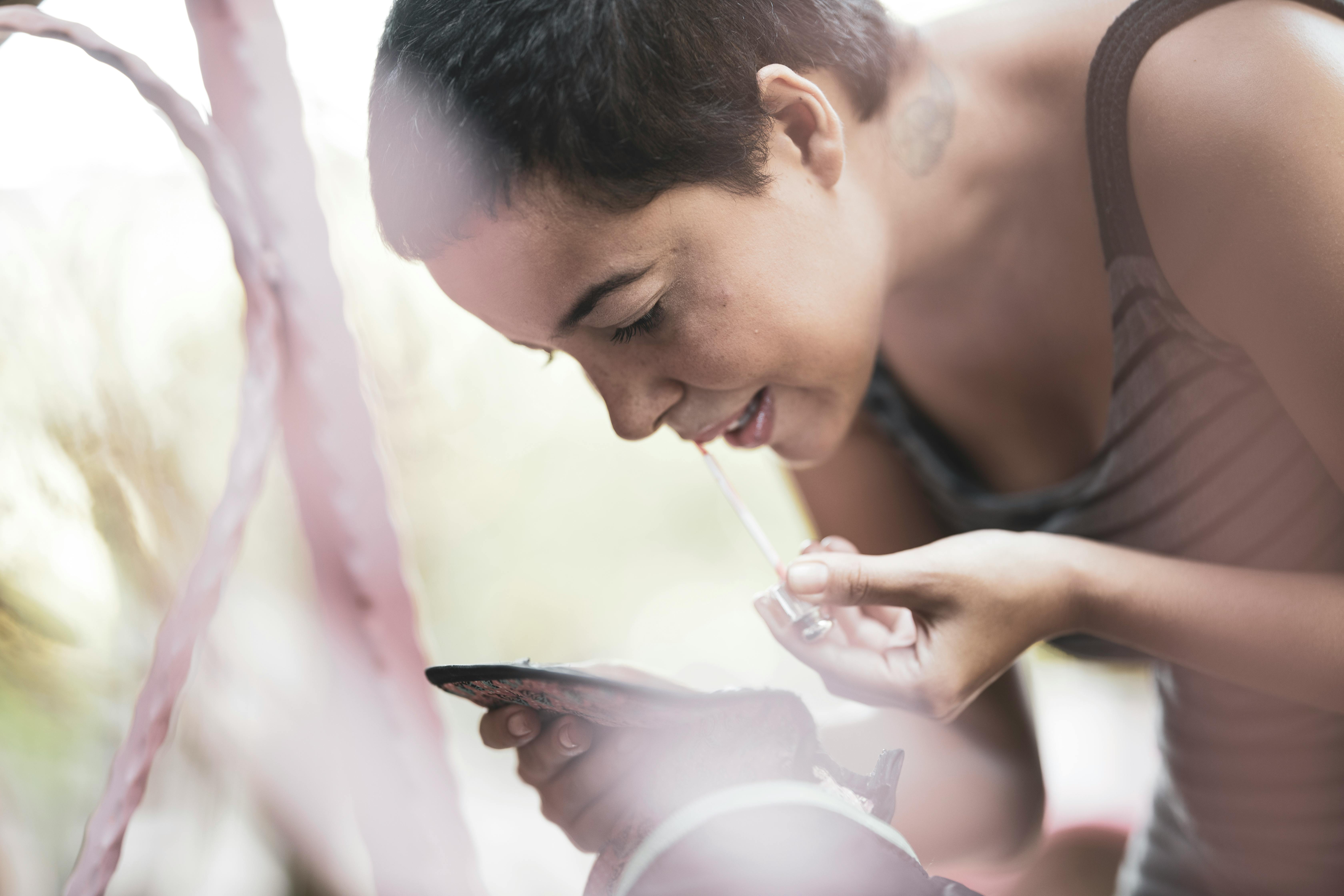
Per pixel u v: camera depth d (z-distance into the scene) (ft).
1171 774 3.55
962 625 2.28
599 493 8.84
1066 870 5.75
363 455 2.18
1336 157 2.10
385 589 2.21
